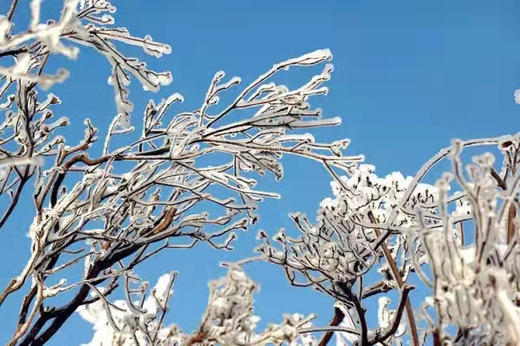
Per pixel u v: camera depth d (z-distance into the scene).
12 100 5.96
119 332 5.15
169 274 5.19
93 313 5.88
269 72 5.98
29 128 5.03
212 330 3.93
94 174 6.07
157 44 5.76
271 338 3.96
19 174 5.31
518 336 3.06
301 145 6.17
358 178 6.50
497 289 3.21
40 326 5.67
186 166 6.12
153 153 6.20
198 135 6.05
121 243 6.23
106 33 5.59
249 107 6.05
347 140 6.18
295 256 6.07
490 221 3.30
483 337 3.34
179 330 4.23
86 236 5.89
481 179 3.39
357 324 6.04
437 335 3.40
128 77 5.70
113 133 6.10
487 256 3.28
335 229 5.97
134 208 6.39
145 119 6.21
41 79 3.57
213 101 6.17
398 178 6.47
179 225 6.37
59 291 5.51
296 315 6.05
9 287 5.22
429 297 4.31
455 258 3.34
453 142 3.43
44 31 3.57
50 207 5.89
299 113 5.89
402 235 6.59
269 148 6.12
